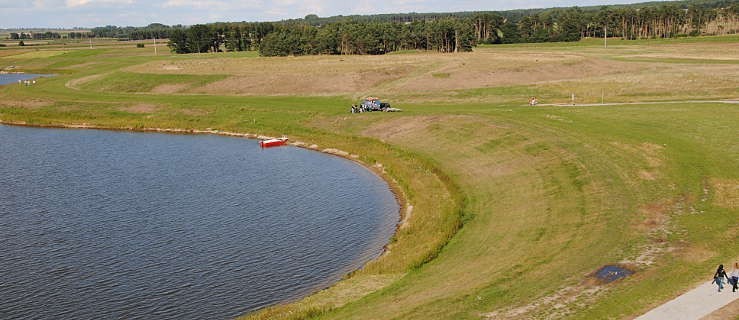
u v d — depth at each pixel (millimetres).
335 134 84625
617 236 41656
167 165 72750
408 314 32719
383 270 40688
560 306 32000
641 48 187250
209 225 51594
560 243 41906
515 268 38125
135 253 45719
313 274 41938
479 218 50312
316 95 112875
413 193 58969
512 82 118625
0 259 44875
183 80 127938
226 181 65375
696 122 73000
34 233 49969
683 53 164875
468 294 34594
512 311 31953
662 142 63406
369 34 195250
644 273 35125
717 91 99750
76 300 38500
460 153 69688
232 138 88875
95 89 129000
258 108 100688
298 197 59438
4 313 36906
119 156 77812
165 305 37781
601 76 118438
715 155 58625
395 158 70938
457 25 197375
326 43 191625
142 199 59094
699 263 35906
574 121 75875
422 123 82125
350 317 33312
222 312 36844
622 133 67938
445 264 40781
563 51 183750
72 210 55812
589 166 57719
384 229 50438
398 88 113750
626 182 52750
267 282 40750
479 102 100562
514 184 57500
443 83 115688
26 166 72562
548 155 62750
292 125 91438
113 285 40531
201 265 43469
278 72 131125
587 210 47812
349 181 64938
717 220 43031
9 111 111625
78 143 86625
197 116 100688
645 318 29578
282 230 50375
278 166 71688
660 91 101750
